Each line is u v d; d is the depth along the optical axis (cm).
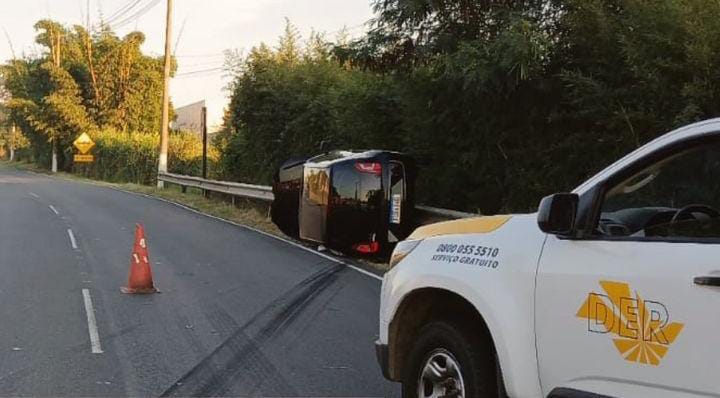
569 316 355
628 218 383
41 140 6019
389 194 1249
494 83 1020
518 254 391
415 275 450
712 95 796
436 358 445
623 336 330
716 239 313
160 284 1010
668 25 831
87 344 696
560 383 359
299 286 1023
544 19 1050
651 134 902
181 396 559
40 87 5747
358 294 972
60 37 5666
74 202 2416
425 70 1231
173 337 731
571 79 946
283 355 675
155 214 2048
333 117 1845
